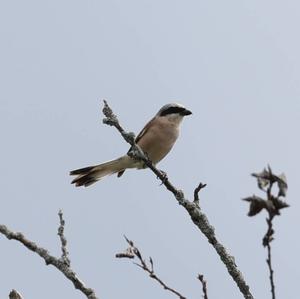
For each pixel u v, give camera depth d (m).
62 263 7.32
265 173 5.54
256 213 5.54
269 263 6.32
